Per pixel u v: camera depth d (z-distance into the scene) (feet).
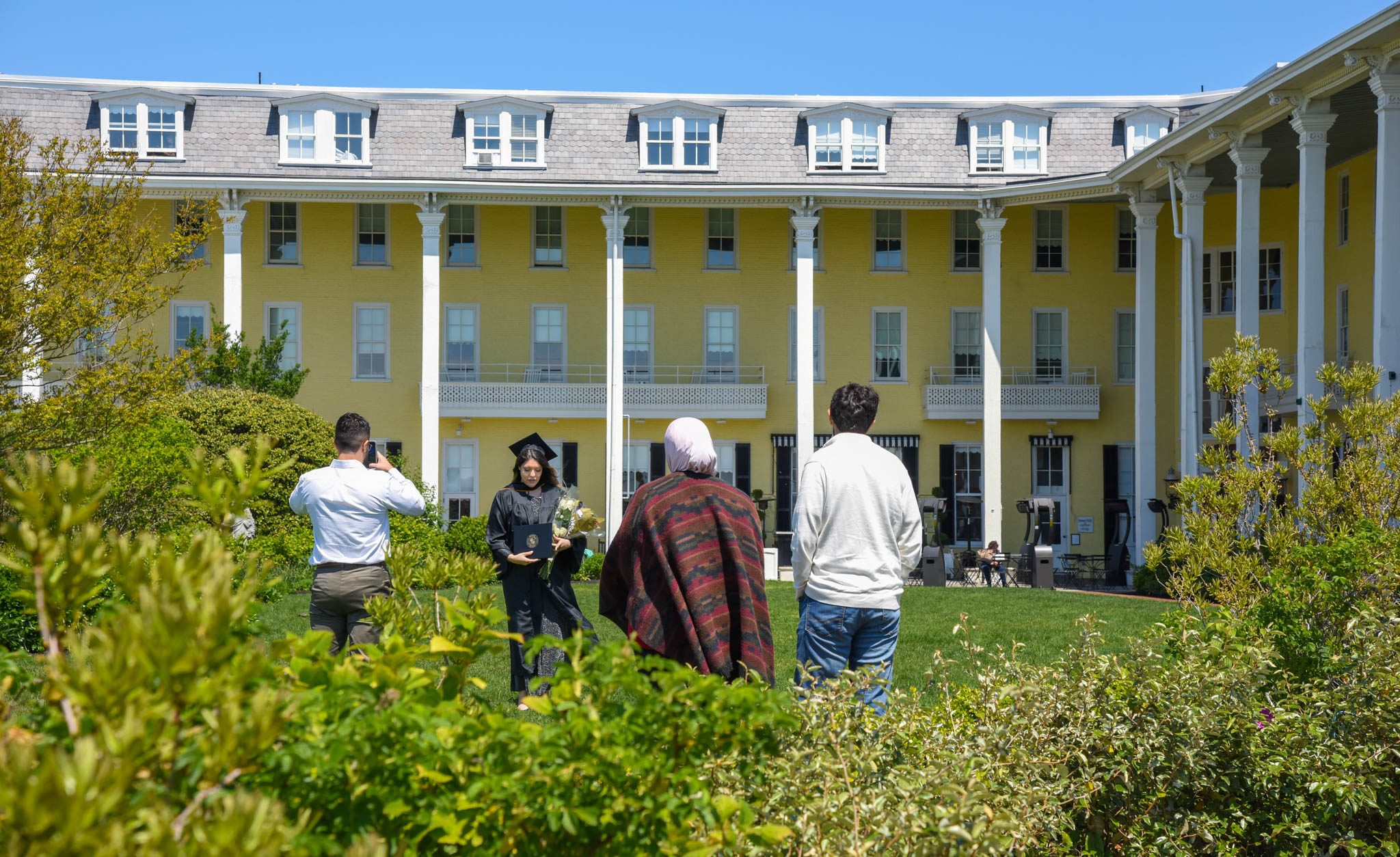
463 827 7.52
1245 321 67.82
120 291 37.04
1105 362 108.47
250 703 6.59
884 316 108.37
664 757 8.30
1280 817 14.75
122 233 37.52
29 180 36.76
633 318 107.14
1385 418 23.62
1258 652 15.20
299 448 69.26
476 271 105.70
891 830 10.05
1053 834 13.06
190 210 40.32
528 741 7.73
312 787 7.18
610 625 40.98
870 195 91.20
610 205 90.99
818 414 107.34
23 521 7.06
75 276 35.99
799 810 10.18
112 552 6.96
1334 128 75.31
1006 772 12.94
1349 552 17.44
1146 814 14.23
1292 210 97.76
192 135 97.09
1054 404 105.91
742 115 102.47
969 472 107.65
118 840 4.94
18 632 28.30
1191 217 77.15
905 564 17.62
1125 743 14.07
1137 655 15.28
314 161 97.09
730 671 13.99
